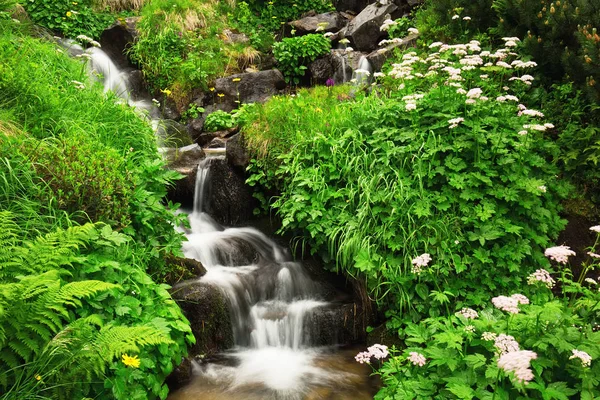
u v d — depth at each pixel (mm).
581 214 5129
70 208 3928
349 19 12336
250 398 3852
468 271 4566
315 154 5586
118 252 3824
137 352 3270
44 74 5910
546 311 3182
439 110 5375
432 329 3527
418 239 4652
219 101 9516
